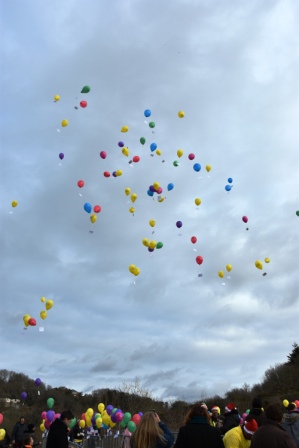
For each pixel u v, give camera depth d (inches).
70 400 1594.5
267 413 238.2
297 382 2031.3
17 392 1491.1
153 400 1744.6
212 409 428.5
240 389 1969.7
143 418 227.5
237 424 347.9
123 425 544.1
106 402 1669.5
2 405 1379.2
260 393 1952.5
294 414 327.6
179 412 1596.9
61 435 326.3
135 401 1700.3
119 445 567.8
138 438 221.6
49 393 1521.9
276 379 2119.8
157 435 221.8
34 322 558.6
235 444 263.1
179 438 227.6
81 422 655.1
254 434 233.6
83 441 673.6
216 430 229.5
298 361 2188.7
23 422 656.4
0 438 636.7
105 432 662.5
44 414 642.2
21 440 639.8
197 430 227.3
